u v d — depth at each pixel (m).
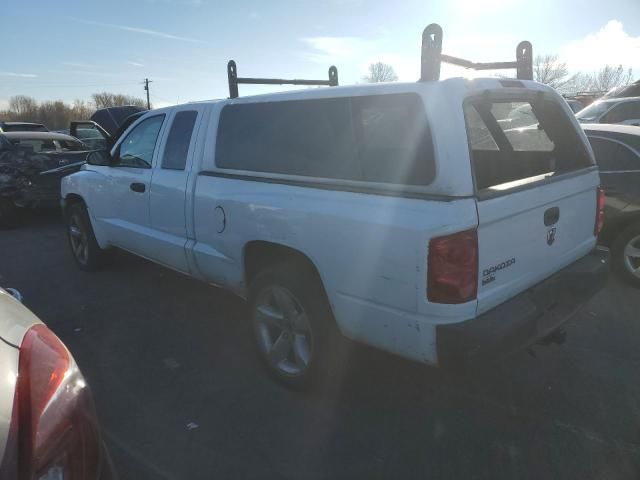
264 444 2.82
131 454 2.74
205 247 3.81
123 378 3.53
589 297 3.31
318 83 4.83
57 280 5.55
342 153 2.89
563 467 2.62
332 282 2.86
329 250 2.82
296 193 3.03
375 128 2.75
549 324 2.90
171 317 4.54
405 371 3.56
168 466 2.65
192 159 3.90
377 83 2.86
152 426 2.98
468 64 3.44
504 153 3.74
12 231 8.38
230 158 3.61
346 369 3.18
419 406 3.17
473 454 2.73
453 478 2.56
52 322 4.46
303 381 3.19
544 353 3.79
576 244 3.32
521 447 2.79
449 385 3.40
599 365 3.62
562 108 3.45
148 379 3.51
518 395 3.28
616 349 3.84
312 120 3.09
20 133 9.38
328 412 3.11
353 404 3.19
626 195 4.94
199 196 3.75
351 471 2.61
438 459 2.70
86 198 5.33
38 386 1.44
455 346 2.42
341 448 2.79
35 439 1.31
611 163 5.06
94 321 4.47
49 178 8.59
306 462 2.68
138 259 6.18
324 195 2.88
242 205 3.34
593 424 2.97
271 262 3.45
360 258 2.67
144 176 4.36
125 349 3.95
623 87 12.65
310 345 3.12
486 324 2.45
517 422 3.01
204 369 3.64
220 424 3.00
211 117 3.81
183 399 3.26
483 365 2.45
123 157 4.80
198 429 2.96
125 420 3.04
